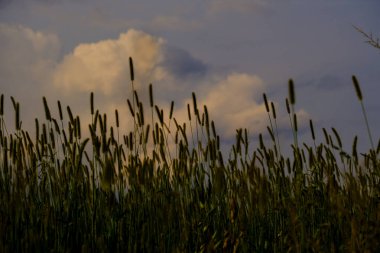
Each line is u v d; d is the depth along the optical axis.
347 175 4.10
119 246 3.98
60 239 3.89
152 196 4.18
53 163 4.25
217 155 4.27
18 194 3.73
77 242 3.94
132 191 4.24
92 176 3.95
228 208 4.27
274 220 4.32
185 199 4.20
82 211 4.07
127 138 4.35
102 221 4.00
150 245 3.92
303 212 4.01
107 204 3.95
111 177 3.26
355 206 4.07
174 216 4.06
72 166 4.10
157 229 3.98
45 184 4.14
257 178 3.84
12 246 3.71
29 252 3.66
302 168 4.24
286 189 4.41
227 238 3.86
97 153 4.00
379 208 3.75
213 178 4.22
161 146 4.41
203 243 4.06
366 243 3.41
